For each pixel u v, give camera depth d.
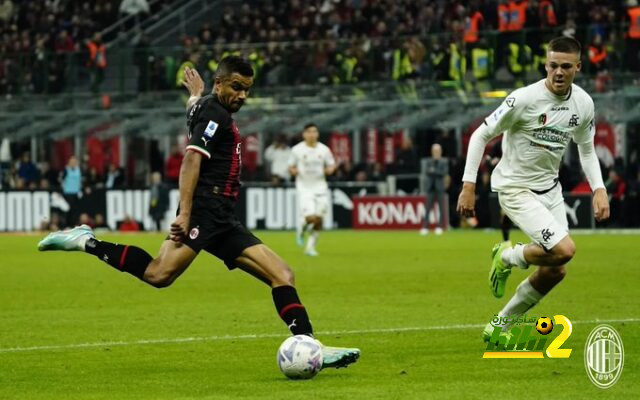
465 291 40.41
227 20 103.62
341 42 93.44
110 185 94.06
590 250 60.44
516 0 91.25
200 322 32.34
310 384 21.88
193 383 22.27
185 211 22.72
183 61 97.19
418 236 77.94
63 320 33.22
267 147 95.62
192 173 22.75
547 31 86.38
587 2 90.19
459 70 89.00
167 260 23.27
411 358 25.02
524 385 21.48
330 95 92.62
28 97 101.44
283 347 22.27
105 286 44.44
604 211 26.59
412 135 92.50
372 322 31.69
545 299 36.59
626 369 23.16
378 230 87.44
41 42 110.62
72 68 101.00
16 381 22.70
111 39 114.06
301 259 57.09
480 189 84.94
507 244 26.81
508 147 26.53
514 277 45.91
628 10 87.06
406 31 96.25
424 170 79.50
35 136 99.44
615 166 83.12
